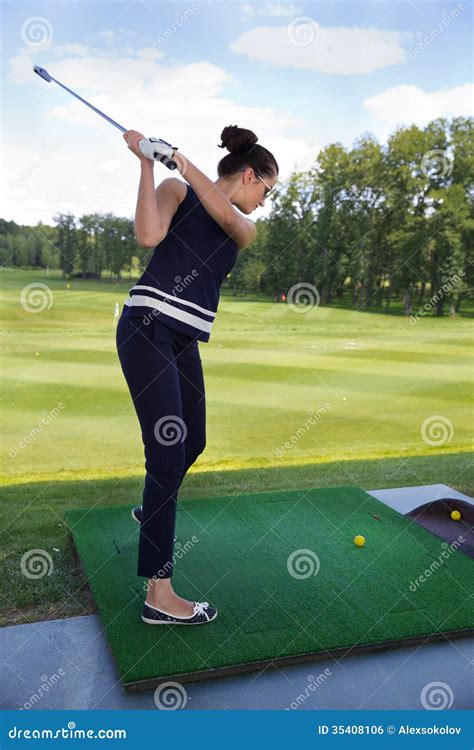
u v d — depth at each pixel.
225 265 2.36
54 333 15.98
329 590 2.65
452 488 4.11
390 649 2.30
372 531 3.29
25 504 3.71
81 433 6.14
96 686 2.07
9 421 6.66
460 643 2.36
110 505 3.70
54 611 2.52
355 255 29.23
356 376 10.66
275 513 3.51
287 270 28.67
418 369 11.78
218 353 13.88
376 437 6.13
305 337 18.97
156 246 2.29
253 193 2.41
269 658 2.16
